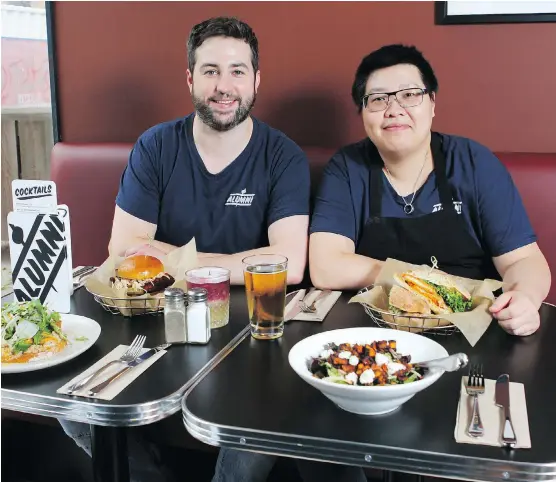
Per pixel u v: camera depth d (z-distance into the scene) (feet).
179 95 8.79
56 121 9.38
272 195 7.07
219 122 6.82
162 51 8.73
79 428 5.67
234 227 7.22
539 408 3.61
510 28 7.57
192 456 6.87
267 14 8.30
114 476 4.25
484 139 7.95
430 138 6.72
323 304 5.36
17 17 9.38
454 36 7.76
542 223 7.15
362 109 6.52
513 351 4.43
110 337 4.72
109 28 8.89
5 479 6.84
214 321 4.86
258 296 4.59
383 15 7.92
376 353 3.80
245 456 4.79
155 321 5.04
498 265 6.55
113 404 3.67
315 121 8.43
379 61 6.26
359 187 6.73
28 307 4.44
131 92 8.98
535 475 3.04
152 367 4.18
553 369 4.13
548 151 7.77
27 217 5.14
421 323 4.67
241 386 3.91
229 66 6.73
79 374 4.11
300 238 6.79
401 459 3.20
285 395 3.78
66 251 5.17
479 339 4.65
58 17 9.07
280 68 8.41
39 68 9.48
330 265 6.06
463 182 6.56
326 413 3.57
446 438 3.29
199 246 7.31
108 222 8.59
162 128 7.36
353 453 3.26
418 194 6.59
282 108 8.52
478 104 7.87
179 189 7.21
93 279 5.37
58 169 8.70
